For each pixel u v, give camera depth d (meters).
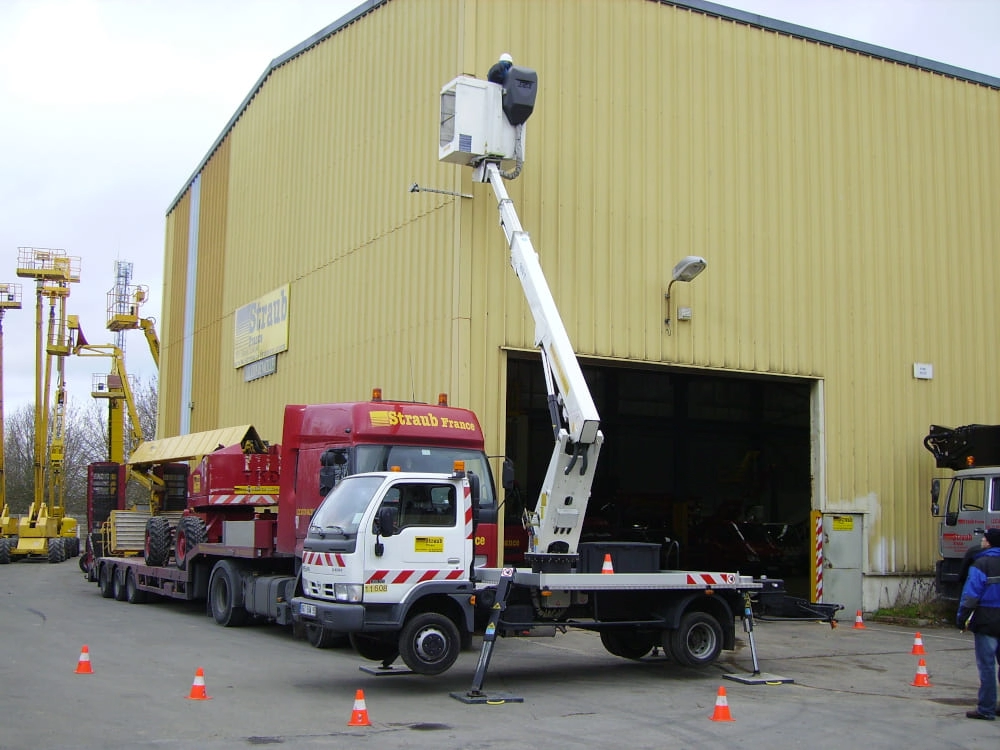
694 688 11.15
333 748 7.88
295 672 11.73
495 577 11.35
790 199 20.73
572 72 18.47
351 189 21.56
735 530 26.58
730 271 19.80
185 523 18.77
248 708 9.48
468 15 17.52
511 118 16.14
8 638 14.59
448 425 14.05
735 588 12.05
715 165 19.89
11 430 80.12
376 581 10.36
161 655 13.01
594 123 18.58
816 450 20.64
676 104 19.58
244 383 27.31
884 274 21.81
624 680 11.61
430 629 10.55
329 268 22.33
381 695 10.32
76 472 81.69
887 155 22.19
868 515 20.95
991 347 23.23
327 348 22.08
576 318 17.95
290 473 14.89
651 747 8.15
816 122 21.31
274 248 25.81
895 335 21.81
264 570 16.20
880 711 10.05
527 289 13.75
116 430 41.47
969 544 18.83
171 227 37.09
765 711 9.84
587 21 18.77
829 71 21.62
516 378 24.42
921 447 21.83
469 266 17.06
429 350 17.72
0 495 41.09
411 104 19.23
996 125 24.06
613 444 27.61
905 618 20.00
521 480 24.77
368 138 20.97
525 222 17.64
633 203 18.81
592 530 24.77
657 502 26.70
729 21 20.45
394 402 14.03
